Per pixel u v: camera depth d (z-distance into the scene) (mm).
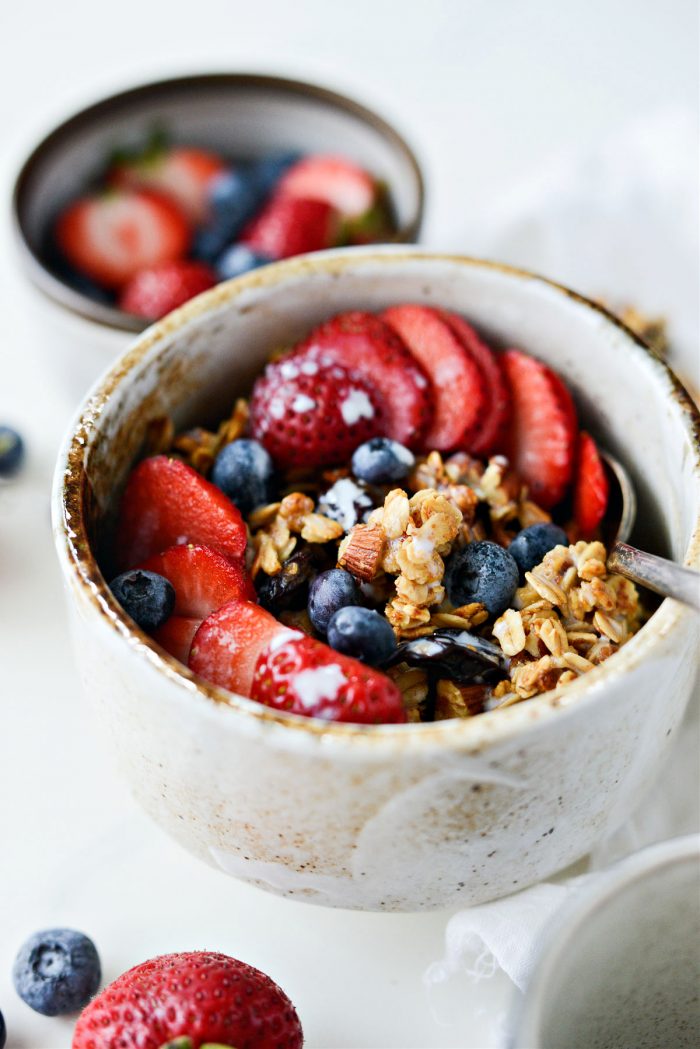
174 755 376
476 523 422
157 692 365
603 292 509
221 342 438
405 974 412
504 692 397
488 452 435
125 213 561
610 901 367
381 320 445
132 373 419
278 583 407
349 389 428
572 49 618
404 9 648
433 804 368
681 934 380
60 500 392
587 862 426
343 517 416
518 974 397
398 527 403
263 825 378
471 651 392
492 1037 403
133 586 398
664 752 405
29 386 531
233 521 411
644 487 434
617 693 365
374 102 607
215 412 451
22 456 504
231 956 412
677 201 499
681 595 377
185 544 411
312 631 406
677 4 624
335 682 373
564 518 442
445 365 435
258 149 584
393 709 373
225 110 574
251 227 563
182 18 666
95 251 557
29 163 550
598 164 508
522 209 513
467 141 591
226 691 365
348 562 403
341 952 415
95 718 407
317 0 665
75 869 427
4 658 464
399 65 623
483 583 404
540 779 372
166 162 573
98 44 655
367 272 439
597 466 427
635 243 504
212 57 643
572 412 436
